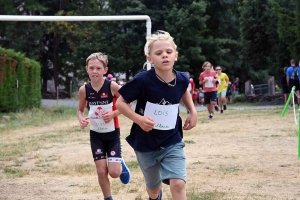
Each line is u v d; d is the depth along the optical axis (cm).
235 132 1700
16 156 1323
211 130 1773
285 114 2325
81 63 5644
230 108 3189
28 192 894
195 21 5156
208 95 2198
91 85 756
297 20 3503
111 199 755
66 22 5391
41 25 5497
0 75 2734
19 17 2166
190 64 5416
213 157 1220
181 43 5300
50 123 2336
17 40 5566
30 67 3064
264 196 815
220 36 5862
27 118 2534
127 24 5278
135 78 593
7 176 1051
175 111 602
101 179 747
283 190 865
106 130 752
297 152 1262
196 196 806
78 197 846
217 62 5503
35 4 5572
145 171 622
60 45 6025
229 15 5672
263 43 4588
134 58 5306
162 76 595
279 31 3706
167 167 586
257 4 4425
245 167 1084
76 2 6059
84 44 5488
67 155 1323
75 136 1758
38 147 1484
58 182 980
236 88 5469
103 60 750
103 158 749
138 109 610
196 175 1005
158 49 579
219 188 884
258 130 1730
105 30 5412
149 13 5144
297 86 2855
